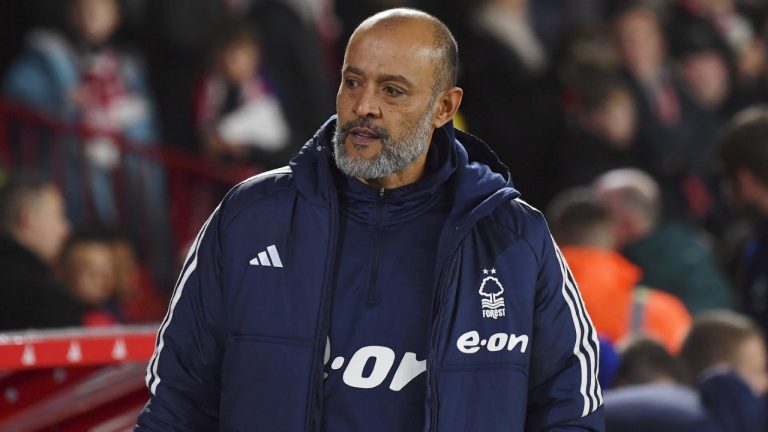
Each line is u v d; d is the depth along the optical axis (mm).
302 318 9398
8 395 11164
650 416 14547
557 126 29672
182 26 26531
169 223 26094
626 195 24859
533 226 9781
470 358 9406
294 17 28172
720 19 35969
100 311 21281
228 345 9523
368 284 9531
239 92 26891
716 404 14609
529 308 9625
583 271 20156
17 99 24922
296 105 28062
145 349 10727
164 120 26641
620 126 29688
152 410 9711
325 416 9406
